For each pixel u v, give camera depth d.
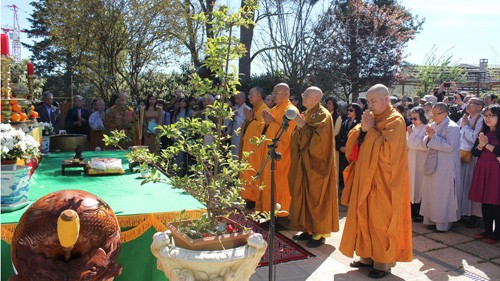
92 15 11.80
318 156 4.73
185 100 9.10
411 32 19.56
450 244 4.97
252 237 2.16
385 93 3.88
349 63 16.22
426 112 6.90
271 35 14.06
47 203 2.08
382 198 3.82
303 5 13.94
